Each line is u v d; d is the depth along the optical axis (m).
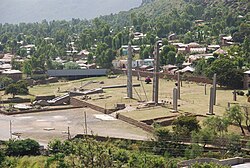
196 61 175.25
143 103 115.38
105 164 34.16
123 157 55.47
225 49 199.88
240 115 80.94
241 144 72.19
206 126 80.06
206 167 48.69
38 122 99.19
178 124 79.38
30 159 58.97
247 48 172.00
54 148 65.69
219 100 114.31
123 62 197.12
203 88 138.12
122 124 95.69
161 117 95.94
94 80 171.38
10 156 63.47
